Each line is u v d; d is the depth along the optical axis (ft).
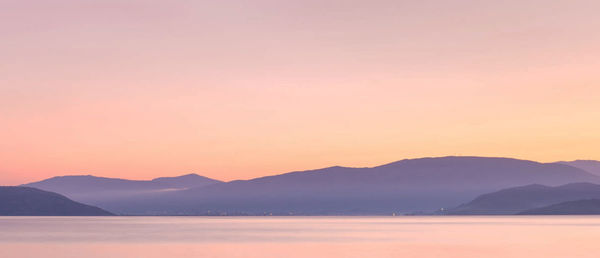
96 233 599.57
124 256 339.36
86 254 351.67
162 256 338.13
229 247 398.62
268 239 487.61
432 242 440.04
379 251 362.53
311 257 327.88
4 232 622.13
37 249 386.32
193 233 602.85
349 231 649.61
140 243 440.04
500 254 339.36
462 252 352.90
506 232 595.88
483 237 504.43
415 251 360.28
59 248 393.70
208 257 331.36
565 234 546.67
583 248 376.68
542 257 321.52
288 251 365.81
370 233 593.83
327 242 446.19
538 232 590.96
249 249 380.99
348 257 326.24
